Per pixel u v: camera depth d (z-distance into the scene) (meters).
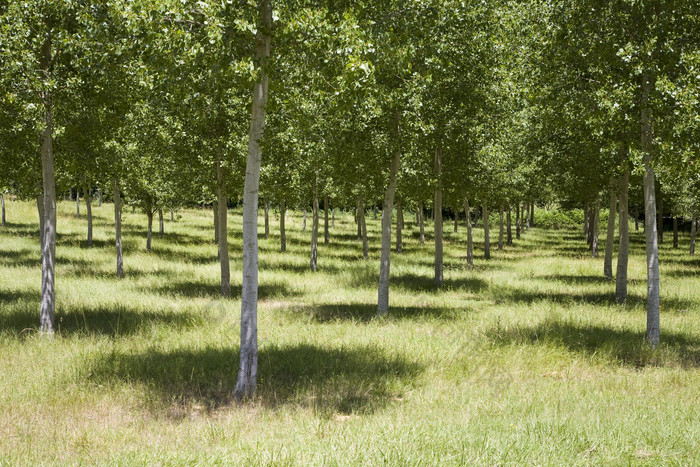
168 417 6.21
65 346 9.27
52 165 10.67
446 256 29.62
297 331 11.06
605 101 9.48
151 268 21.84
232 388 7.52
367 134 12.91
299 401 6.88
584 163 15.33
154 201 26.80
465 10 11.56
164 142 15.46
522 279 20.44
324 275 20.92
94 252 25.86
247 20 6.43
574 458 4.55
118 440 5.34
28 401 6.51
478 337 10.38
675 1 9.49
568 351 9.45
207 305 13.41
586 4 10.16
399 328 11.45
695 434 5.11
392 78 11.57
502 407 6.32
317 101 7.92
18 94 9.69
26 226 35.53
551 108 11.88
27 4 9.34
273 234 38.03
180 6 6.00
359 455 4.57
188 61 6.57
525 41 11.94
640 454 4.62
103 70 9.86
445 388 7.34
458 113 13.86
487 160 21.19
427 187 14.49
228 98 9.40
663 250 35.06
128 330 10.85
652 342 10.12
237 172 15.35
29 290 15.32
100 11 7.42
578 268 24.08
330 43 6.55
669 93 8.63
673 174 9.41
